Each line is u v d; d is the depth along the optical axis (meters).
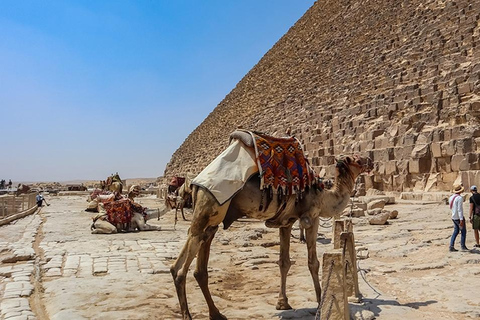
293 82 73.62
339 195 7.60
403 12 54.84
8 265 11.31
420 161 28.17
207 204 6.45
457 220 11.54
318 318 5.84
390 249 12.20
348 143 37.69
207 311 7.28
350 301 7.36
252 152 6.86
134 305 7.47
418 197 26.34
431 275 9.35
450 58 34.25
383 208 22.02
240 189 6.56
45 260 11.72
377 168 31.64
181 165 101.25
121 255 12.25
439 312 6.94
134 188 19.08
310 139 44.88
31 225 21.27
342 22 77.12
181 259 6.53
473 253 11.16
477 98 27.30
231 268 10.82
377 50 52.03
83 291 8.30
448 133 27.05
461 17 39.19
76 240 15.30
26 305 7.59
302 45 88.75
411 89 34.06
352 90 46.72
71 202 43.72
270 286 8.90
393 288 8.46
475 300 7.48
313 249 7.21
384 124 34.31
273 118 66.19
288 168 6.95
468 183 24.52
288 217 7.20
